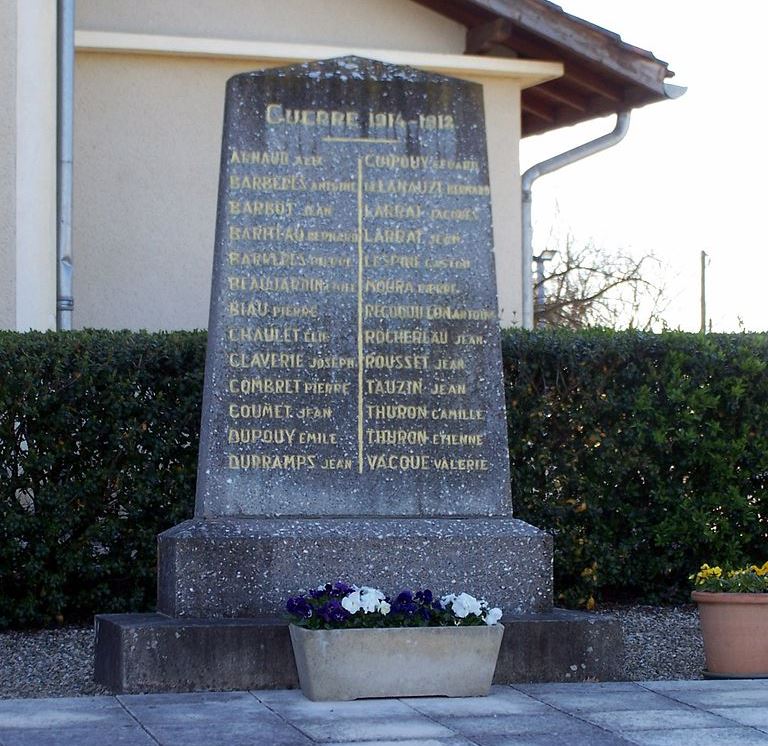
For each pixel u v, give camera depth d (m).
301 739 6.04
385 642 6.95
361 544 7.70
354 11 14.44
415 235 8.28
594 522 10.30
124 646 7.11
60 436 9.36
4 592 9.38
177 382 9.59
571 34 13.87
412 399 8.17
